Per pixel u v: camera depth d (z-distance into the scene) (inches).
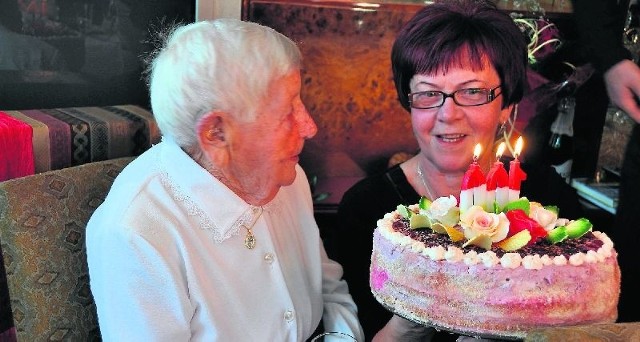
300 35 70.5
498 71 54.1
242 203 44.6
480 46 52.4
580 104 73.0
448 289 39.8
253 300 46.1
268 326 46.6
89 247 43.6
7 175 53.9
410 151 76.4
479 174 43.8
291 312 47.4
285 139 42.4
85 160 58.6
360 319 58.3
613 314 40.8
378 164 76.4
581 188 75.9
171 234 42.7
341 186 76.5
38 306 45.9
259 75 40.1
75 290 48.1
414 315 41.0
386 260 42.8
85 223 49.2
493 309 39.0
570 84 72.1
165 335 42.3
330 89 72.8
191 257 43.1
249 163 43.0
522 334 38.9
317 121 73.8
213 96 40.1
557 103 72.7
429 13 54.1
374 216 60.1
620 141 73.5
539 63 71.4
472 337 40.4
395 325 45.9
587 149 74.7
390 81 73.4
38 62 64.9
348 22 70.6
